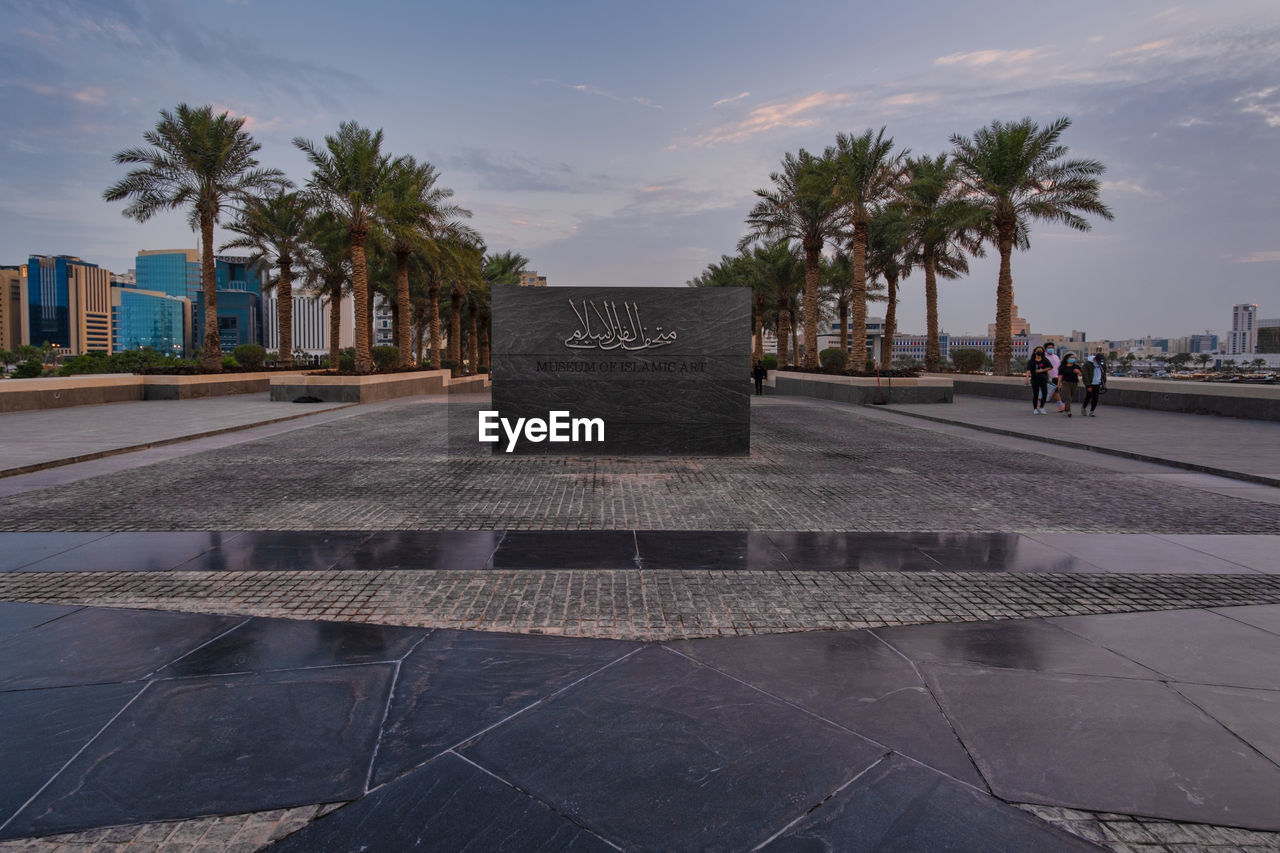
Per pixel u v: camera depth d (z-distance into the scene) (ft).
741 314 39.52
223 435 46.57
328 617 14.47
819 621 14.42
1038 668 12.18
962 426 54.13
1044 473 33.17
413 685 11.47
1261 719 10.49
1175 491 28.76
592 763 9.37
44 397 63.10
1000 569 18.04
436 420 56.90
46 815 8.27
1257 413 54.70
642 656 12.64
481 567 17.97
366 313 85.87
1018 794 8.77
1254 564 18.54
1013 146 82.84
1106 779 9.07
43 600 15.40
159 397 77.82
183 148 80.28
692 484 30.19
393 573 17.44
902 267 118.01
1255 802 8.63
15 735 9.89
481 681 11.62
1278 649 13.01
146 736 9.90
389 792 8.75
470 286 143.02
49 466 32.68
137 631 13.61
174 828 8.11
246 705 10.78
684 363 39.63
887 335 125.18
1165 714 10.63
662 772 9.18
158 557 18.69
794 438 47.16
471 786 8.89
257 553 19.12
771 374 130.52
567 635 13.62
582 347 39.50
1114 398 68.80
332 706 10.78
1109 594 16.15
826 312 175.83
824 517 24.00
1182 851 7.83
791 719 10.47
